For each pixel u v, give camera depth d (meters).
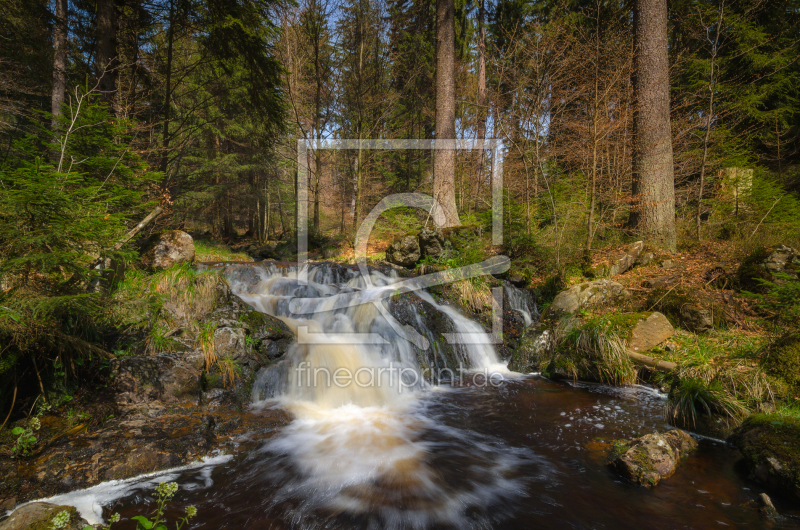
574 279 8.07
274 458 3.59
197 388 4.39
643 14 8.87
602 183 9.62
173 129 16.36
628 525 2.69
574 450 3.82
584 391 5.45
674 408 4.30
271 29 10.69
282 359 5.29
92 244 3.54
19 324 3.02
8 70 10.86
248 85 11.96
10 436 3.16
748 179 9.17
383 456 3.70
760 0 10.53
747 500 2.94
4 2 9.58
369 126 16.81
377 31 17.52
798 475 2.87
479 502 2.99
